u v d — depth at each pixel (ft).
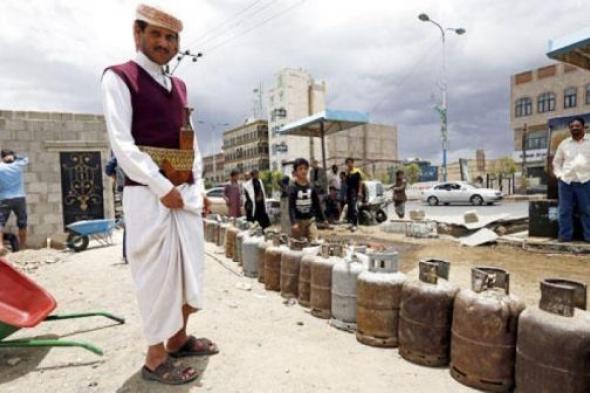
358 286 11.19
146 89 8.77
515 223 32.55
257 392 8.55
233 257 23.80
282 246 16.84
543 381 7.48
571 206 23.06
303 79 245.86
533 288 15.85
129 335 12.14
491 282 8.83
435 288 9.62
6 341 10.28
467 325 8.64
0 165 29.91
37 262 25.61
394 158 269.23
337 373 9.34
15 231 34.40
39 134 36.91
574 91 151.02
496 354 8.30
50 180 37.35
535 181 117.19
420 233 32.17
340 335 11.70
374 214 43.65
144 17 8.61
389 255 11.03
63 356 10.74
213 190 70.54
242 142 280.72
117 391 8.75
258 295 16.11
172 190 8.41
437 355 9.57
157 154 8.84
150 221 8.59
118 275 20.63
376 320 10.76
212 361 9.99
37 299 12.91
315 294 13.32
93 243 33.94
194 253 9.24
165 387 8.84
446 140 94.17
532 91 161.99
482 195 84.69
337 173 44.29
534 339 7.62
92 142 38.68
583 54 23.43
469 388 8.63
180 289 8.92
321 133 45.62
